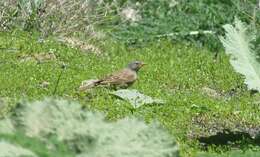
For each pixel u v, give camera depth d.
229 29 7.30
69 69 15.77
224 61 18.77
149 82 15.58
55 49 17.16
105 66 16.61
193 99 13.76
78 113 2.00
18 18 19.25
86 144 1.95
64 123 1.97
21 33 18.50
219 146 9.52
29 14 19.33
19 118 1.94
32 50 16.77
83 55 17.47
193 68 17.80
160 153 1.99
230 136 9.81
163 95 14.00
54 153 1.87
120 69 15.75
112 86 14.14
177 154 1.99
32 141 1.86
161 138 2.02
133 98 12.78
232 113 12.60
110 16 20.64
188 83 15.91
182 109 12.67
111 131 2.01
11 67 15.12
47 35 18.83
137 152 1.97
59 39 18.47
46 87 13.60
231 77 16.97
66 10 19.66
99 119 2.02
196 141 10.02
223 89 15.84
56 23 19.28
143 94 13.30
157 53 19.42
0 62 15.52
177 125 11.34
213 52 20.56
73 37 19.16
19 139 1.85
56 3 19.59
